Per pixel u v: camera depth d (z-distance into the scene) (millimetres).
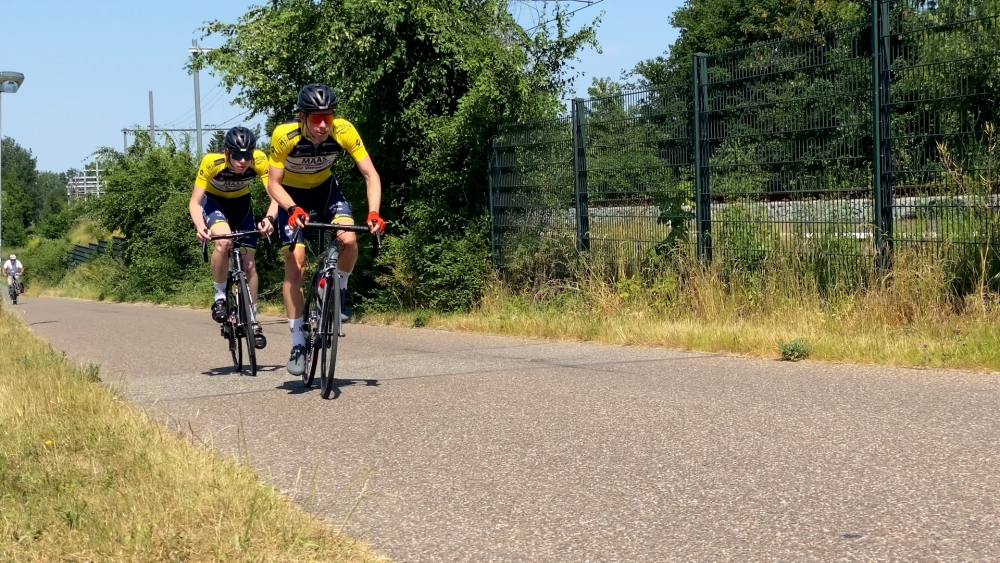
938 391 6047
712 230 10078
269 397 6984
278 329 13359
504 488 4371
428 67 13617
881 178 8492
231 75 17156
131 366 9242
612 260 11188
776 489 4141
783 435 5098
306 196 6973
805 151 9133
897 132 8375
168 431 5605
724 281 9898
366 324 13047
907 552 3311
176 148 32844
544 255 12078
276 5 16922
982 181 7793
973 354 6902
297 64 16078
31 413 5770
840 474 4312
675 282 10281
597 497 4164
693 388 6617
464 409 6211
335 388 7254
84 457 4801
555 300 11578
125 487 4137
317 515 4020
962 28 7848
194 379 8125
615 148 11055
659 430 5367
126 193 31234
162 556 3328
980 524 3549
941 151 8031
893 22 8344
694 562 3336
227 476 4324
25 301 36312
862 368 7082
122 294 31188
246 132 8062
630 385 6855
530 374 7566
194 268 28391
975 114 7816
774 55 9375
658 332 9094
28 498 4020
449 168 13219
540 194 12094
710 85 9992
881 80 8438
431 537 3740
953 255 8070
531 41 14523
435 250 13086
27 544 3461
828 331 8328
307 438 5551
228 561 3287
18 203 112062
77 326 15672
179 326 14758
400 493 4355
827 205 8969
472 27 13797
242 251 8328
